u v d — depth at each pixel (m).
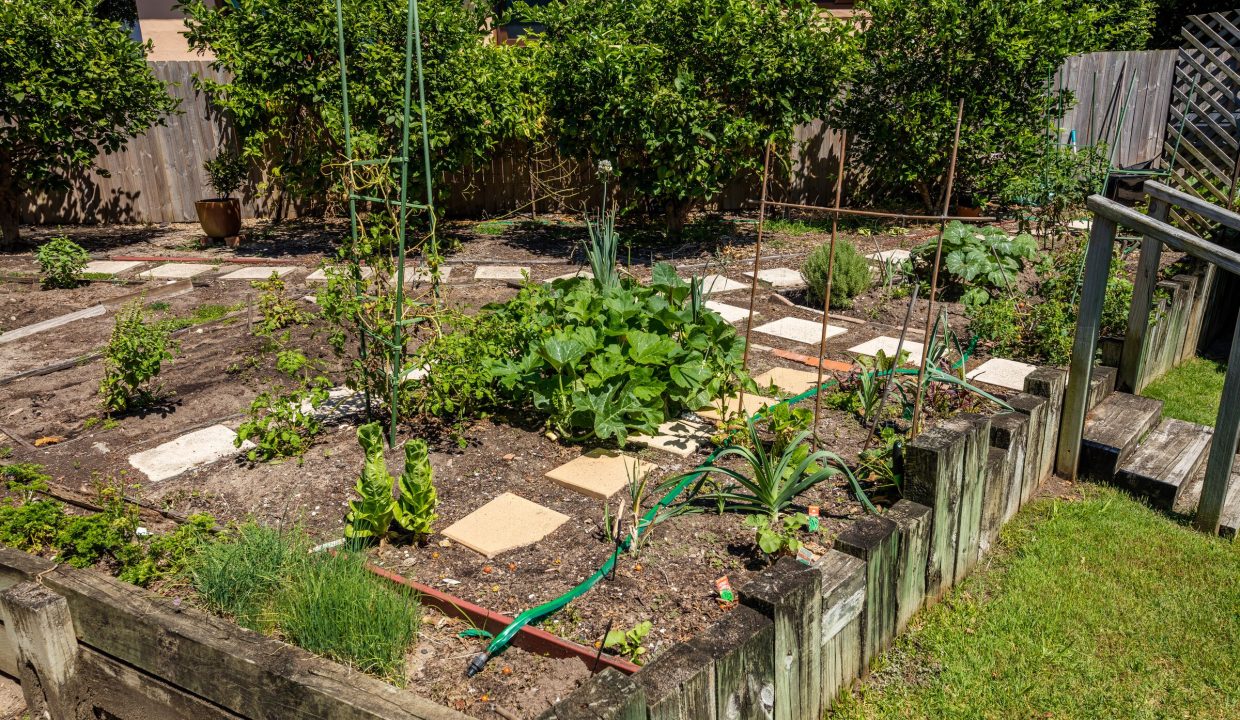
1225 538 4.09
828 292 4.30
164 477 4.40
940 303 7.69
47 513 3.65
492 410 5.20
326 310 4.57
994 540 4.00
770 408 5.07
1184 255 8.79
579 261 9.63
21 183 10.88
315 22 8.96
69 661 2.70
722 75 9.63
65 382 5.84
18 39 8.81
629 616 3.19
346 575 3.16
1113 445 4.57
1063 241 9.23
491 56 10.36
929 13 10.70
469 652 3.06
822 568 2.83
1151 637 3.33
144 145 11.82
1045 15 10.64
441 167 9.74
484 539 3.73
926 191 11.97
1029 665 3.17
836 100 11.54
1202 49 8.36
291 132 10.89
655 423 4.71
